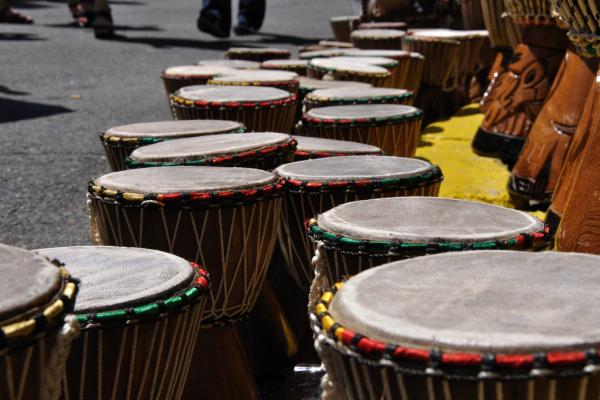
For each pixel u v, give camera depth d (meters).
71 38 11.21
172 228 1.91
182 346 1.59
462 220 1.71
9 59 9.34
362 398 1.15
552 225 2.62
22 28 12.40
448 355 1.02
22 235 3.57
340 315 1.17
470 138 4.75
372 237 1.61
